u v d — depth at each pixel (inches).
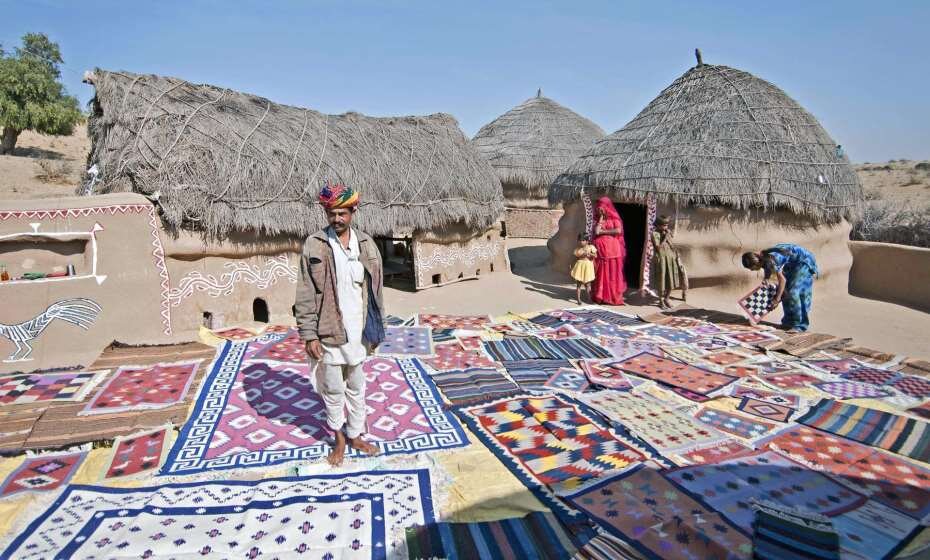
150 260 263.1
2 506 132.7
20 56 1079.6
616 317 324.5
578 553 116.2
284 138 327.3
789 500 139.9
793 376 231.0
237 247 294.4
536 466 154.2
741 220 363.9
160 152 272.5
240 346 251.3
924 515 136.3
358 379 152.9
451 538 121.3
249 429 175.0
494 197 448.5
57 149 1222.3
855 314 350.9
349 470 151.5
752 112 386.0
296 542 117.5
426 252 398.9
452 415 187.8
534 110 768.3
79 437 164.4
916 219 485.4
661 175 372.8
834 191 376.5
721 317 324.8
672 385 216.4
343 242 144.9
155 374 215.8
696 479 147.2
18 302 234.5
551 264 494.9
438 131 437.1
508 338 276.4
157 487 141.7
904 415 193.3
